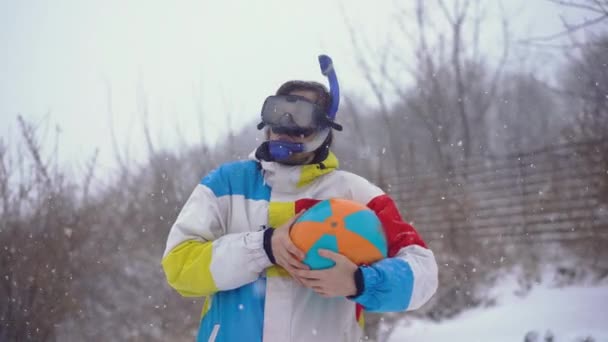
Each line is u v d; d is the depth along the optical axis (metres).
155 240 8.05
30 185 6.10
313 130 1.69
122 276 6.95
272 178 1.71
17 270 5.68
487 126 14.12
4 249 5.70
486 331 5.52
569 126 8.21
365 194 1.75
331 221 1.50
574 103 7.97
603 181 7.12
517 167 9.45
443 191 9.38
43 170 6.19
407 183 10.19
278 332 1.54
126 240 7.70
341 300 1.63
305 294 1.58
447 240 8.59
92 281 6.45
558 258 7.79
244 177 1.76
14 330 5.54
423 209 9.84
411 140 11.34
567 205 8.16
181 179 9.42
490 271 7.85
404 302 1.49
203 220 1.64
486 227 9.03
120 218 7.89
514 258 8.14
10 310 5.58
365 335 5.38
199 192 1.72
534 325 5.30
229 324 1.57
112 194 8.20
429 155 11.66
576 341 4.49
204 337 1.62
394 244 1.64
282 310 1.55
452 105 12.59
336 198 1.65
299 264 1.46
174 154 9.66
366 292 1.43
